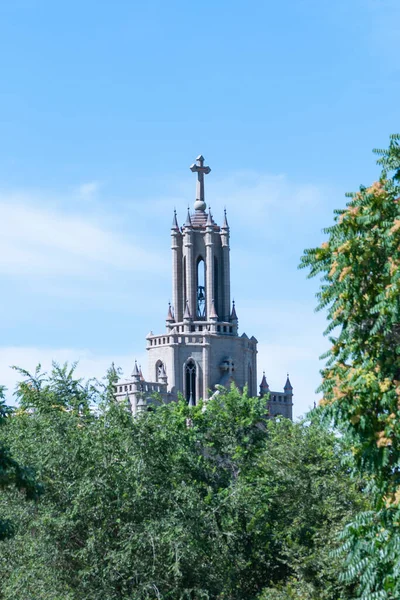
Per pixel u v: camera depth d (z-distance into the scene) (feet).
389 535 147.33
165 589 273.33
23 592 268.21
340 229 150.82
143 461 286.87
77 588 273.95
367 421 143.23
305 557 295.28
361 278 148.36
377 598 145.07
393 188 151.33
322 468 337.52
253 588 334.24
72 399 307.17
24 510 280.72
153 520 279.08
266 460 356.38
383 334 147.84
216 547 300.81
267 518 336.90
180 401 399.44
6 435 293.43
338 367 150.51
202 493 344.08
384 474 148.77
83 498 274.57
